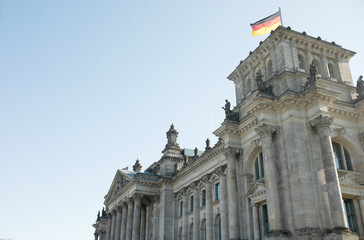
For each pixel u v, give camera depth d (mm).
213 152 70250
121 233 96625
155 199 92500
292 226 44281
